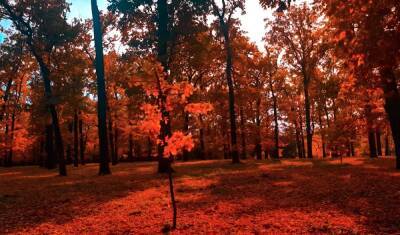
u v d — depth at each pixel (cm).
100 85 2178
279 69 4250
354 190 1143
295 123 4919
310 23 3225
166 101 807
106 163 2178
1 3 2256
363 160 2539
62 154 2358
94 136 5941
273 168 2136
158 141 816
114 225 851
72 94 2447
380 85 897
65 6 2433
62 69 2539
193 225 812
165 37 2095
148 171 2350
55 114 2384
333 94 3228
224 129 3994
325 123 4706
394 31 685
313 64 3256
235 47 2875
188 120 3988
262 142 4275
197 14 2247
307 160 2903
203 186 1437
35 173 2745
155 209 1012
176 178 1772
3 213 1043
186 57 2511
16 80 4106
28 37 2388
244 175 1775
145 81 814
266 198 1099
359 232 696
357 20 746
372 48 701
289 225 771
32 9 2327
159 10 2131
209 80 3872
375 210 859
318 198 1052
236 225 795
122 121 4044
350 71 868
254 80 4266
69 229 830
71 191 1441
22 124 4638
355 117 2217
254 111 4269
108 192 1376
